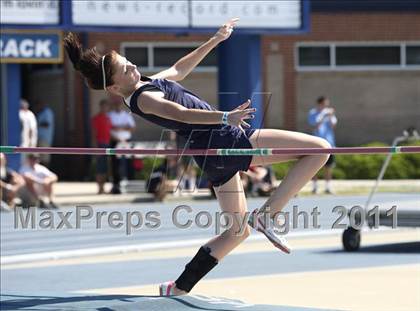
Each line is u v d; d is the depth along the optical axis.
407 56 70.38
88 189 55.31
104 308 17.59
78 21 45.22
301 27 48.75
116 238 35.00
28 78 70.25
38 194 44.06
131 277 26.45
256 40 49.25
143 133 64.19
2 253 31.45
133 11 46.06
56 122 66.56
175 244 32.91
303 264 28.09
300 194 50.09
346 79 69.25
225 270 27.11
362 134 69.69
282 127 67.88
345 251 30.86
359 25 69.38
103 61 17.14
